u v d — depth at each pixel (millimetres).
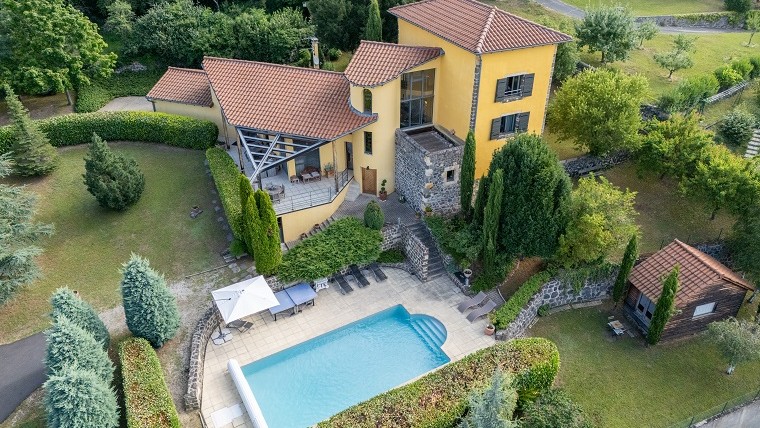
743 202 34594
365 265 35906
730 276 30891
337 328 31656
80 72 47406
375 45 37625
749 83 52844
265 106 38375
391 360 29828
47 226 32688
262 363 29422
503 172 31891
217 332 30922
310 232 37250
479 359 26938
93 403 22750
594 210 31391
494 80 34562
